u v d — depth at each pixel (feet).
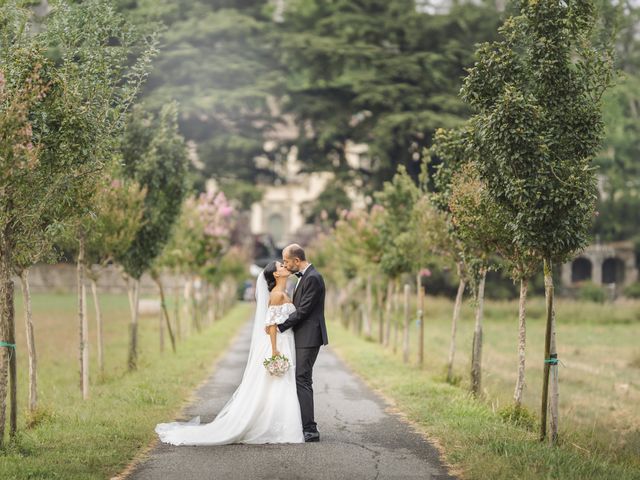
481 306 49.73
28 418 38.73
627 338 117.19
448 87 173.27
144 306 132.36
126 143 62.13
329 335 105.29
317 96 190.80
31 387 39.52
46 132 32.30
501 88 36.78
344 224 100.53
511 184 34.76
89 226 47.70
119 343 89.15
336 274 126.00
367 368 64.03
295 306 35.68
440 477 28.73
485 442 34.14
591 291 198.39
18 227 33.04
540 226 34.83
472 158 41.60
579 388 66.54
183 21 188.24
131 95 37.65
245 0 205.26
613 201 207.92
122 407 43.06
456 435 35.47
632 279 232.94
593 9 36.14
